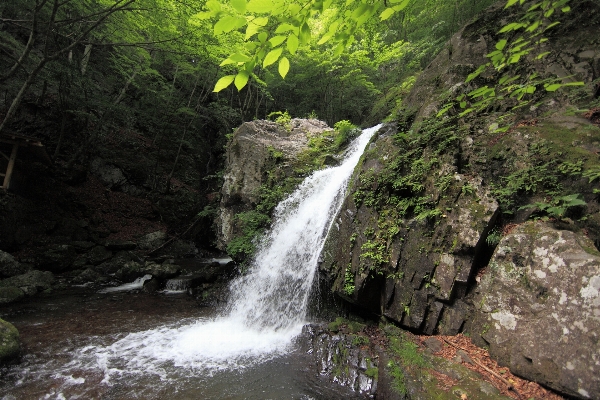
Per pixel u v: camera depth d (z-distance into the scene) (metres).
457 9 9.59
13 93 13.41
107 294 9.16
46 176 13.09
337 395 4.06
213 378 4.57
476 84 5.75
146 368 4.86
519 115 5.07
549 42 5.45
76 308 7.79
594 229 3.67
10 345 4.94
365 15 2.09
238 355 5.28
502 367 3.55
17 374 4.62
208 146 22.34
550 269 3.47
